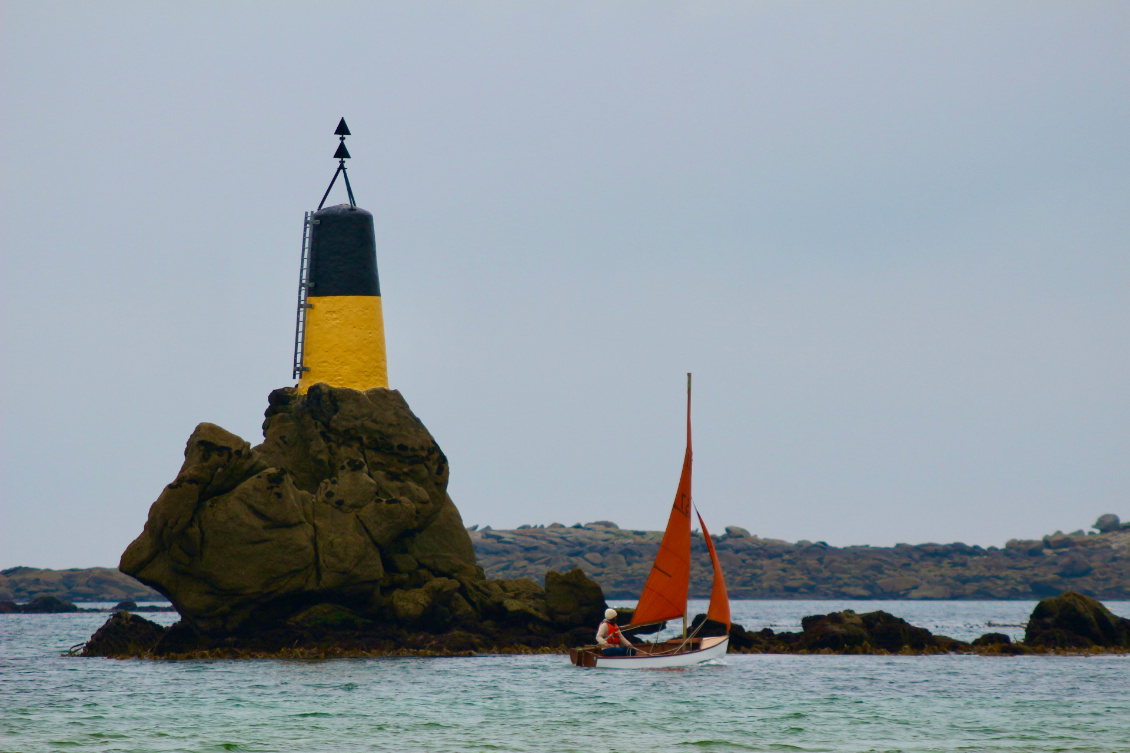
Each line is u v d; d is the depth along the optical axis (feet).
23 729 431.02
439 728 436.76
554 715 469.98
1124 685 597.11
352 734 422.82
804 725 451.12
